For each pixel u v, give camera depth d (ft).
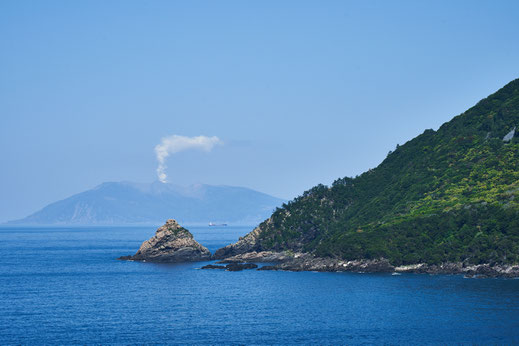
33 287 568.00
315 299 470.80
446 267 574.15
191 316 417.69
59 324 396.37
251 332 369.30
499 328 362.53
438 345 334.03
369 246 628.69
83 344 347.97
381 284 528.63
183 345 343.67
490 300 438.81
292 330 372.99
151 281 604.08
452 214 620.90
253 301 472.03
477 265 558.56
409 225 635.25
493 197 623.36
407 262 598.75
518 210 572.51
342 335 358.84
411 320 386.93
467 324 372.58
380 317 399.24
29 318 415.44
